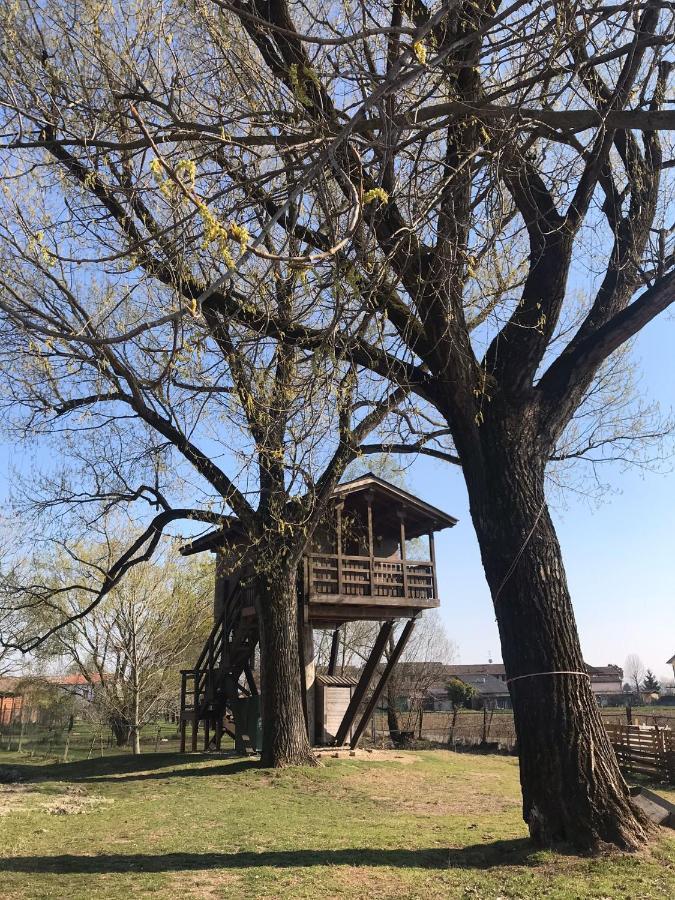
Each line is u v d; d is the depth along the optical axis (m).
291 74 4.50
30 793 12.22
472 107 5.29
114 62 5.65
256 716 17.20
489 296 7.85
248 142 4.66
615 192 7.96
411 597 17.34
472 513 7.43
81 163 6.14
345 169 5.09
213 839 7.89
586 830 6.04
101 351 4.96
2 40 5.19
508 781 14.41
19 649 12.91
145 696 29.14
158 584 28.23
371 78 4.34
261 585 14.62
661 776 17.22
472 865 6.28
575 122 5.84
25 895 5.59
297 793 11.67
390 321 7.15
